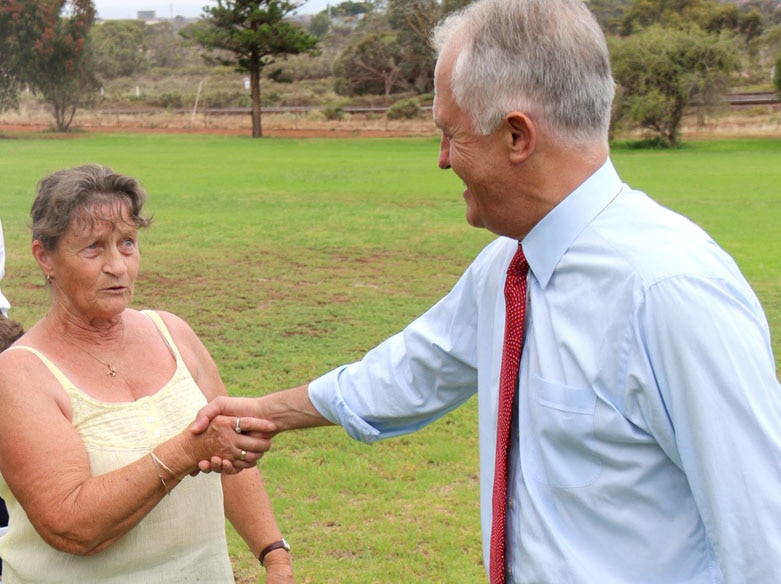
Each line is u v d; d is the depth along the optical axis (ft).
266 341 26.78
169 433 8.41
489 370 7.08
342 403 8.23
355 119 196.03
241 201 61.77
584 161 6.34
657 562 6.01
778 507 5.49
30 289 32.78
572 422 6.13
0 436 7.89
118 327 8.66
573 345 6.13
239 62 163.73
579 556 6.17
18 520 8.38
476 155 6.44
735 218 52.34
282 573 9.11
